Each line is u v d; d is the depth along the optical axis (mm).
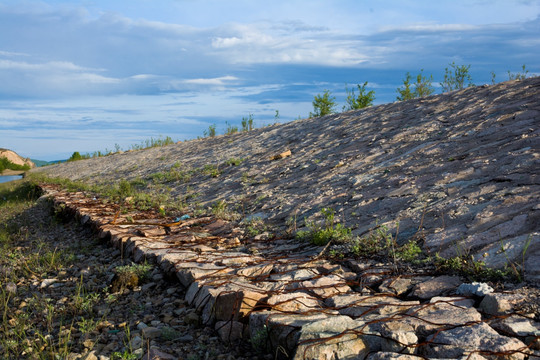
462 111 11062
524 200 5371
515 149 7254
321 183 9320
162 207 10062
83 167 27453
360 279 4750
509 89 11633
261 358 3648
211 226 8297
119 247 7355
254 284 4754
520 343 2996
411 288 4375
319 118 18547
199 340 4035
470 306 3764
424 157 8602
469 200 5953
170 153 22812
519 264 4234
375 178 8383
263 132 20188
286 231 7105
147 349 3803
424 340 3229
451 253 4852
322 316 3824
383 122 13234
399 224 6000
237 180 12234
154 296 5219
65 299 5297
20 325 4531
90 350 3912
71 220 10938
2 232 10469
